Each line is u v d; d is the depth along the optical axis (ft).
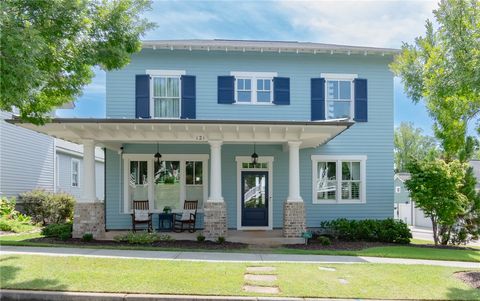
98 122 38.34
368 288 23.06
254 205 53.16
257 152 53.21
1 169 59.47
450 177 46.70
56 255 30.42
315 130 41.22
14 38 19.43
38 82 22.50
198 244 39.29
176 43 51.55
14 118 38.01
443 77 27.48
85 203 42.19
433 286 23.97
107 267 26.40
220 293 21.47
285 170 53.26
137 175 52.70
